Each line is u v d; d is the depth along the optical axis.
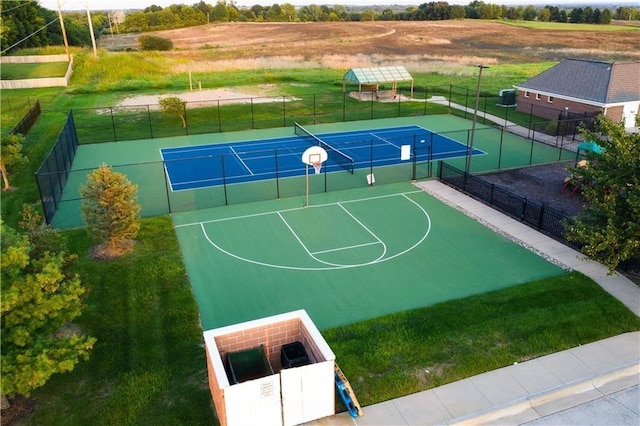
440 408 12.06
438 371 13.20
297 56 81.44
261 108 51.16
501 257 19.83
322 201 26.05
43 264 11.67
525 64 76.44
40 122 44.56
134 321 15.59
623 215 16.62
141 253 20.20
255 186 28.64
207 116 47.91
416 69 74.81
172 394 12.45
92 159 34.66
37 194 27.52
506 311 15.81
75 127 41.59
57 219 24.06
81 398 12.31
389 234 22.03
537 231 22.03
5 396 11.81
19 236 11.94
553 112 44.41
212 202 26.19
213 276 18.64
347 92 59.50
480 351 13.91
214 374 11.26
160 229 22.53
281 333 12.86
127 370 13.34
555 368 13.38
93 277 18.25
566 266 18.91
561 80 44.69
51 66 75.44
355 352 13.85
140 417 11.70
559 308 15.89
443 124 43.91
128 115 48.09
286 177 30.16
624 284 17.36
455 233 22.02
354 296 17.23
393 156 34.47
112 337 14.77
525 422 11.88
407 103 53.16
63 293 11.52
